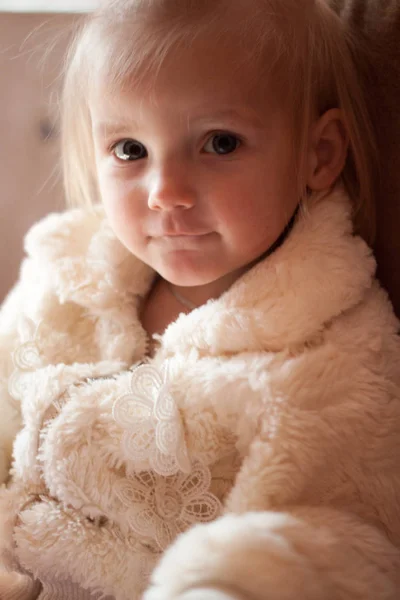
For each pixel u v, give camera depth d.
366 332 0.58
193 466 0.57
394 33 0.64
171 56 0.56
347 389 0.56
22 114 0.89
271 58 0.58
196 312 0.62
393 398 0.57
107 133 0.61
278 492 0.53
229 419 0.56
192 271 0.61
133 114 0.58
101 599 0.61
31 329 0.70
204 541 0.45
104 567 0.59
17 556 0.61
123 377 0.62
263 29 0.58
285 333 0.58
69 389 0.62
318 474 0.54
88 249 0.71
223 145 0.58
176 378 0.58
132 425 0.57
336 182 0.65
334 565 0.45
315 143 0.63
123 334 0.68
